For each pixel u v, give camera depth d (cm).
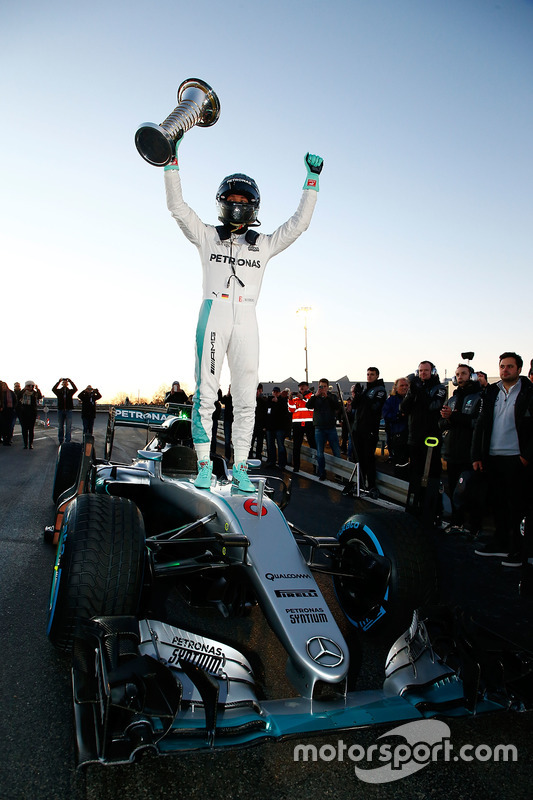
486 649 219
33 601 338
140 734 169
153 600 345
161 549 354
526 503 472
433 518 584
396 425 796
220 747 177
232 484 335
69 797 172
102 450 1253
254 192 315
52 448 1349
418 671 226
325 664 211
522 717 232
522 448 467
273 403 1089
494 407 501
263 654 281
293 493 783
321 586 402
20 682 241
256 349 328
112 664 185
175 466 388
